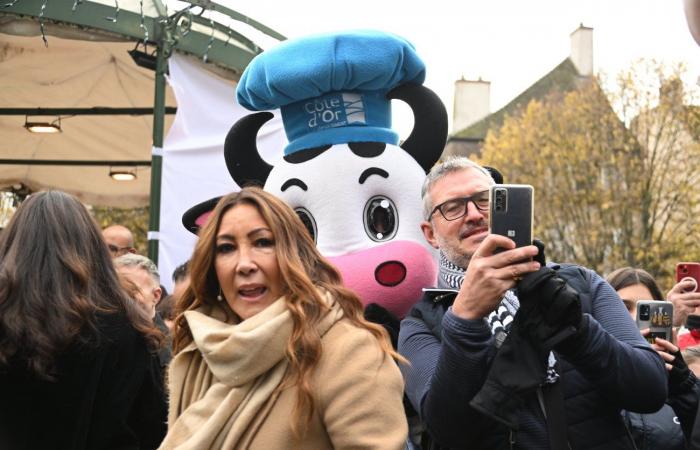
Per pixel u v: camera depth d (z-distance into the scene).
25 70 7.65
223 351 2.21
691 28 0.90
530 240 2.20
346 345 2.23
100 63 7.56
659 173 22.77
